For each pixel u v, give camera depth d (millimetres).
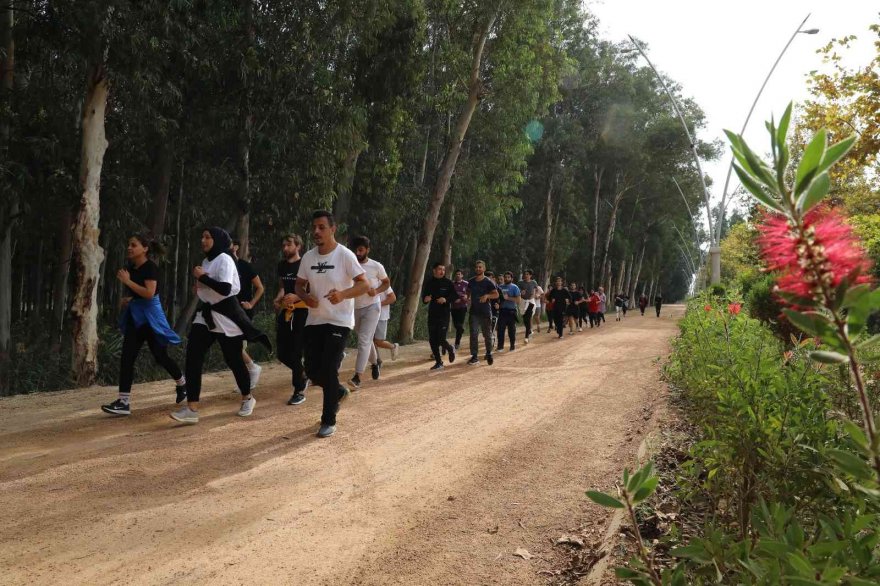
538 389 9180
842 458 1141
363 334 8805
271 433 6172
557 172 37281
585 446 5953
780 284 1028
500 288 15305
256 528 3812
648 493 1625
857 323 991
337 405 6211
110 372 11445
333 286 6062
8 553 3387
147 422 6559
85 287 10117
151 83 11156
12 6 10547
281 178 14797
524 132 23688
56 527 3746
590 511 4215
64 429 6211
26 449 5449
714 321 6996
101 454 5309
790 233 998
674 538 2902
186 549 3492
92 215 10242
